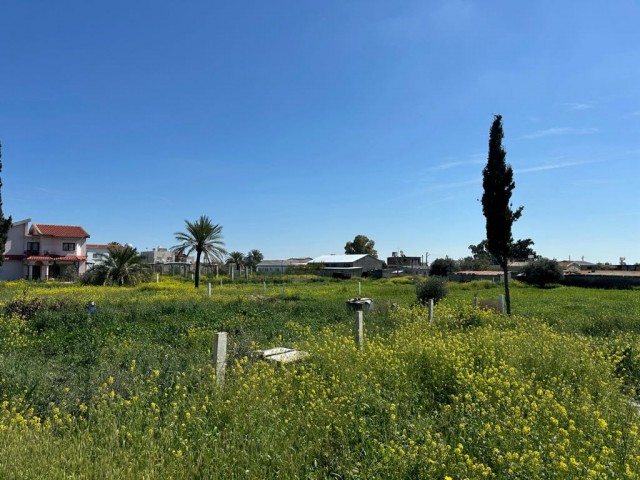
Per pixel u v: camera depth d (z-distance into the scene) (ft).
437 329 43.93
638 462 14.15
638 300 97.96
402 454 14.66
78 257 193.57
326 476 14.82
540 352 30.09
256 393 20.95
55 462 14.08
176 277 178.81
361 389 22.20
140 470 14.07
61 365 30.12
